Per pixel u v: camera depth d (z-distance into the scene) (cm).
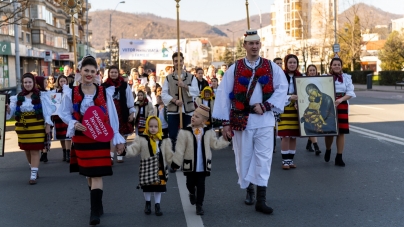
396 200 652
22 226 583
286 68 916
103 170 561
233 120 618
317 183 764
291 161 895
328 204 641
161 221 586
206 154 609
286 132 884
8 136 1567
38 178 880
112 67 973
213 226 560
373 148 1081
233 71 622
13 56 4050
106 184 801
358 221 564
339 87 895
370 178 788
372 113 1916
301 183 767
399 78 4775
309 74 1032
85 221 598
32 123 838
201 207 609
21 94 851
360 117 1764
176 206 654
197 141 609
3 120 873
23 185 820
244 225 560
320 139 1280
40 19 5031
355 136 1275
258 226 555
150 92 1452
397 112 1944
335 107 888
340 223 559
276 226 554
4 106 870
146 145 601
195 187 667
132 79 1639
